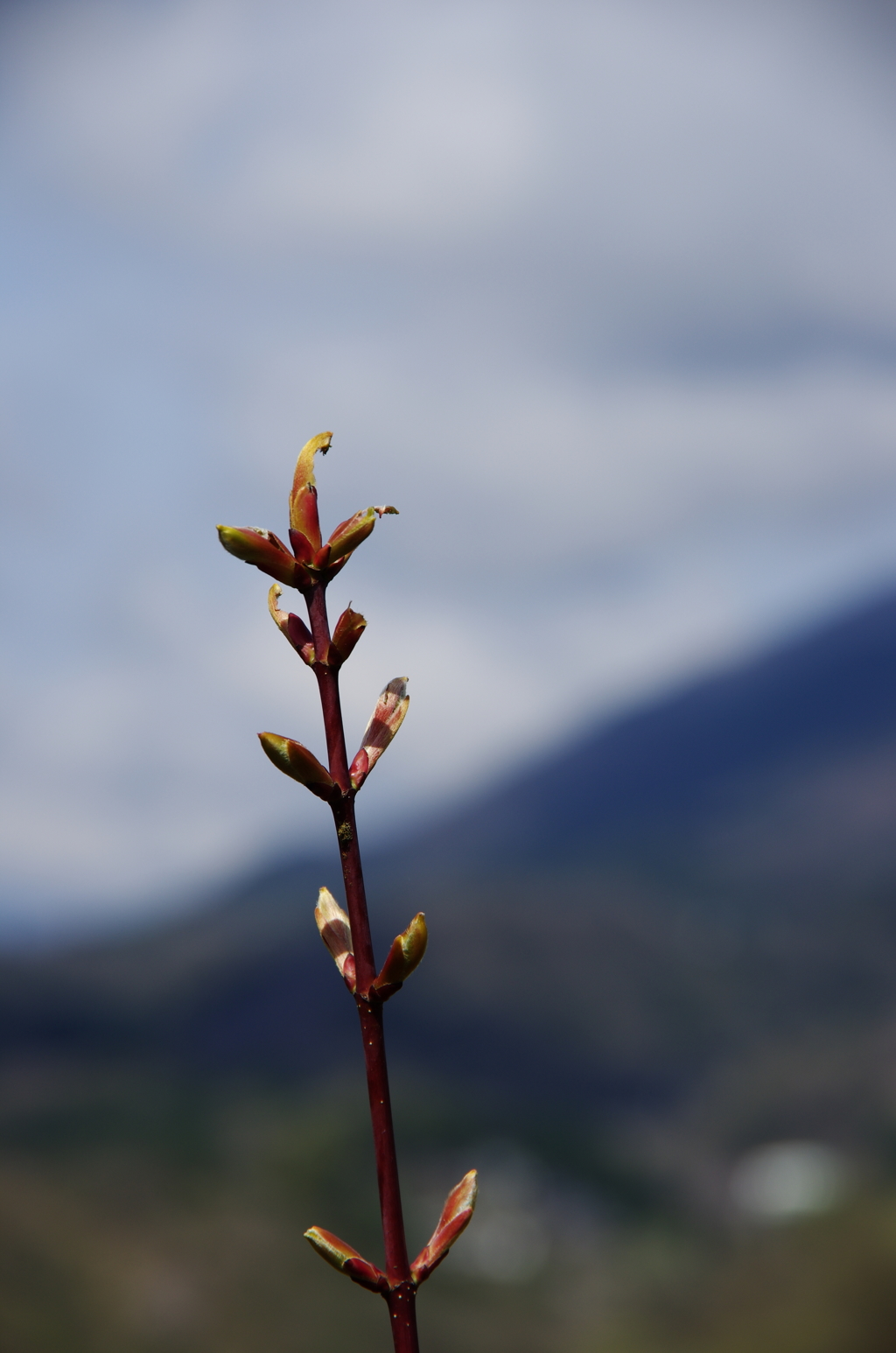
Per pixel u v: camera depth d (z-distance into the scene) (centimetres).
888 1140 10762
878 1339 3284
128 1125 7581
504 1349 4991
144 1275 4988
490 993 16925
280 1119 7944
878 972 18538
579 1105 13400
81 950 18350
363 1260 144
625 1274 6272
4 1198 5703
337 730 156
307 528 160
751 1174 9900
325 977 16112
